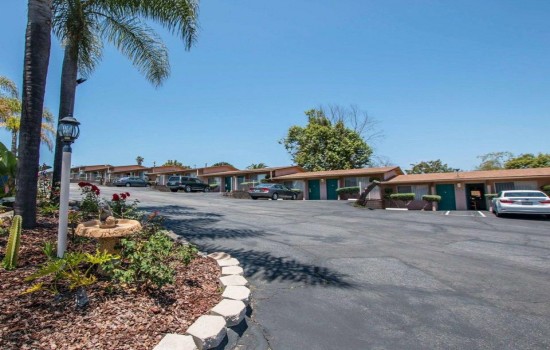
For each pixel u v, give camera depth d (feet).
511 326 11.80
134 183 132.98
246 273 17.44
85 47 30.91
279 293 14.79
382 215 49.39
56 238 17.53
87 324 9.89
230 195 93.76
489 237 29.48
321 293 14.85
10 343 8.55
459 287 15.79
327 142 128.88
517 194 49.26
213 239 25.48
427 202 68.95
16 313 9.89
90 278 11.68
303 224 36.14
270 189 88.74
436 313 12.84
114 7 31.42
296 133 139.95
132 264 12.83
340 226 35.29
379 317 12.47
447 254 22.44
